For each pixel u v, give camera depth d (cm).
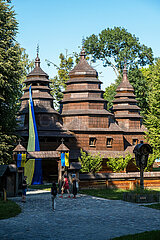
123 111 6128
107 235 1627
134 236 1572
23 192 2808
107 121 5438
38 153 3475
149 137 5619
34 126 4462
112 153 5325
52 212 2289
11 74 3809
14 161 3362
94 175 3694
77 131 5191
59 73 7931
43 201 2853
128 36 8188
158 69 5806
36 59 5531
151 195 2694
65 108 5531
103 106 5491
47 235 1636
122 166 4719
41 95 5284
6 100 3903
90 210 2342
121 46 8344
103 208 2417
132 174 3881
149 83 7938
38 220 2006
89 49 8294
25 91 5419
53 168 4962
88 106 5369
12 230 1744
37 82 5350
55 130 5069
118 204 2594
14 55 3922
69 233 1673
